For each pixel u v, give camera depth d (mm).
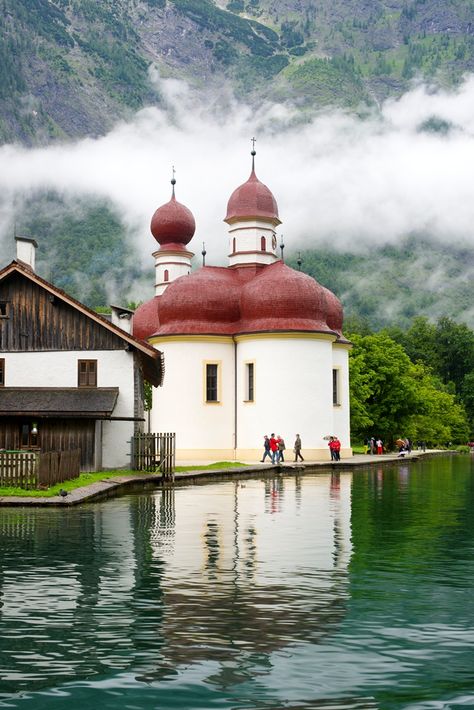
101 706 10062
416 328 169625
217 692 10445
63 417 42062
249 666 11328
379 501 33281
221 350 68812
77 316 45938
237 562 18438
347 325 169125
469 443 133000
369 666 11344
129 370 45562
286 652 11883
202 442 68062
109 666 11320
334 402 72875
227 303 69438
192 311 69375
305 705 10078
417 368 121000
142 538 21922
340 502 32719
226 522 25656
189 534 22781
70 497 30219
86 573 17031
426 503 32375
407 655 11781
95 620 13422
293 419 65500
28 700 10250
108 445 45219
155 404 70625
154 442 44594
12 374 45844
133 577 16641
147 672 11109
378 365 88312
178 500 33156
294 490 39062
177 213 86188
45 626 13070
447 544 21219
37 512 27484
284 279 67250
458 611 14102
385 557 19219
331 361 67625
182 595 15086
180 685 10672
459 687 10625
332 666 11344
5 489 31297
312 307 66938
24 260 49656
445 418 117375
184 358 68688
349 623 13352
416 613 13977
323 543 21359
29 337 46000
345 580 16531
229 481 46250
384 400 89000
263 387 66250
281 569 17641
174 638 12477
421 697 10320
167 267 85562
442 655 11781
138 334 80062
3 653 11820
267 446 61344
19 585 15852
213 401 68438
